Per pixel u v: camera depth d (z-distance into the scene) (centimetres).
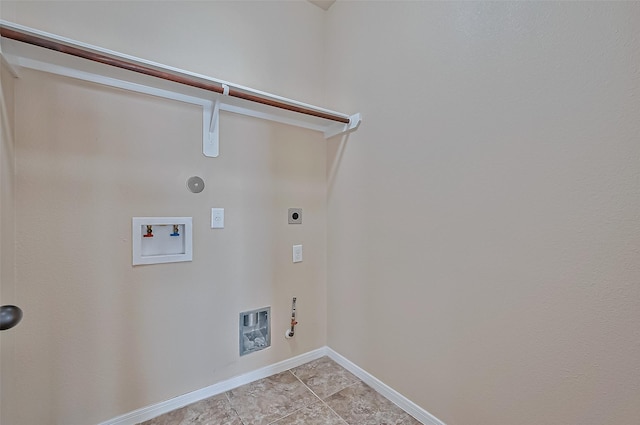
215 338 168
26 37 104
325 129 209
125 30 141
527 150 108
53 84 125
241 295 177
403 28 155
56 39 110
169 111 151
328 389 175
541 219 104
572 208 97
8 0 117
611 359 90
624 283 87
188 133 157
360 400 165
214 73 166
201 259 163
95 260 135
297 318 201
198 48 161
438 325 140
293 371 195
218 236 168
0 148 106
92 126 133
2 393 109
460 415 131
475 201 124
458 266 131
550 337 103
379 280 172
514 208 112
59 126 126
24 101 119
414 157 150
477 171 123
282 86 193
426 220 145
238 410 156
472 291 126
